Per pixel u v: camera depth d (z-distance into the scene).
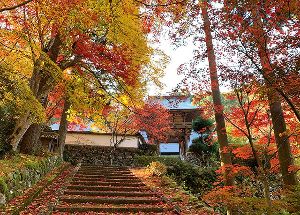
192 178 14.74
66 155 21.05
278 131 7.55
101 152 21.80
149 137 23.83
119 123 21.55
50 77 11.88
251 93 6.64
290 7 5.25
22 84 9.58
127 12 9.37
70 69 14.24
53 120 23.22
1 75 9.55
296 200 6.10
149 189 10.04
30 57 10.63
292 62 5.64
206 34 7.58
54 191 9.12
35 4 9.07
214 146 17.09
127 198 8.46
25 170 9.27
